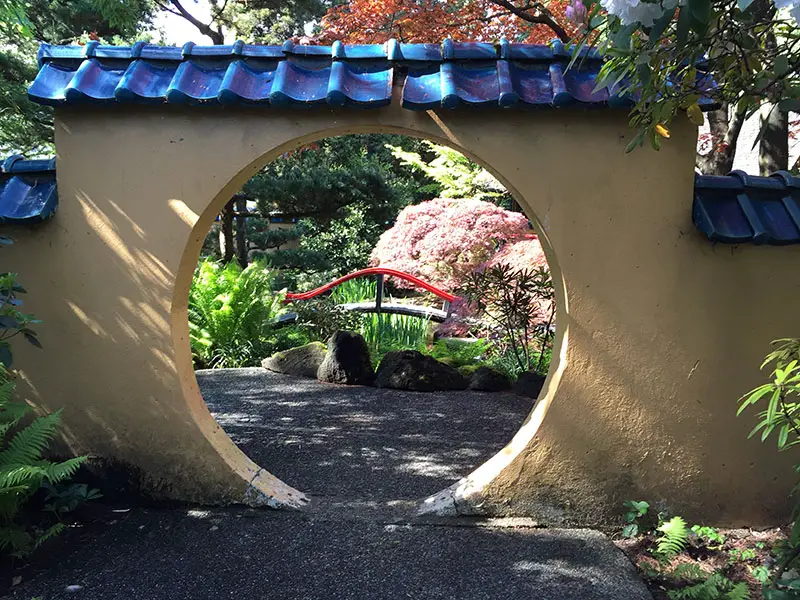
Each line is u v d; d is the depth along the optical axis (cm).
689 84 221
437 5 582
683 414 280
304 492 333
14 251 285
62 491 283
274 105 261
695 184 272
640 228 273
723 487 282
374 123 274
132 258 283
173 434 291
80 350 288
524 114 271
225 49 278
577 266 275
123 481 294
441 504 293
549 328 579
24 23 513
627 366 278
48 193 280
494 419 487
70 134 279
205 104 265
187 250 283
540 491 285
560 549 261
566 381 280
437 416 494
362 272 781
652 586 237
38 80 271
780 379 210
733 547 264
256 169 288
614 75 209
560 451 283
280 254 1048
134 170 279
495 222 687
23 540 244
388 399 547
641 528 279
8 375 286
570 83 263
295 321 795
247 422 472
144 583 232
